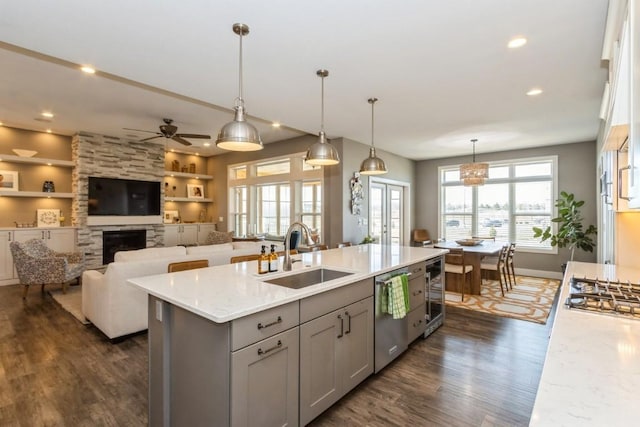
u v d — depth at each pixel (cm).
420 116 479
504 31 256
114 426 210
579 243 592
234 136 252
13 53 321
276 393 181
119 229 700
